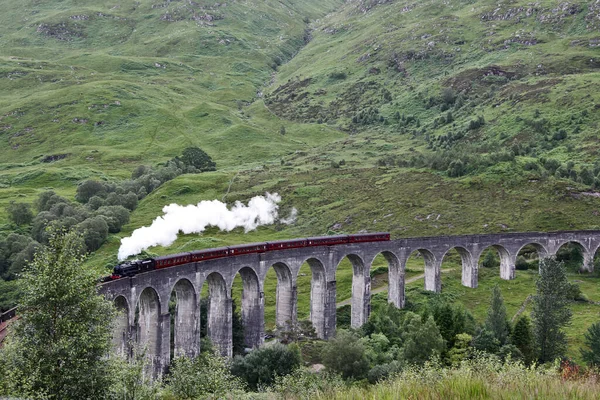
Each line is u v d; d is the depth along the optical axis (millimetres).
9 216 169875
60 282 39500
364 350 70812
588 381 25062
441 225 143250
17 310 39812
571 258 127812
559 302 76812
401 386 23812
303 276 129750
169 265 73938
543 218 137500
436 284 108938
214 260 79750
